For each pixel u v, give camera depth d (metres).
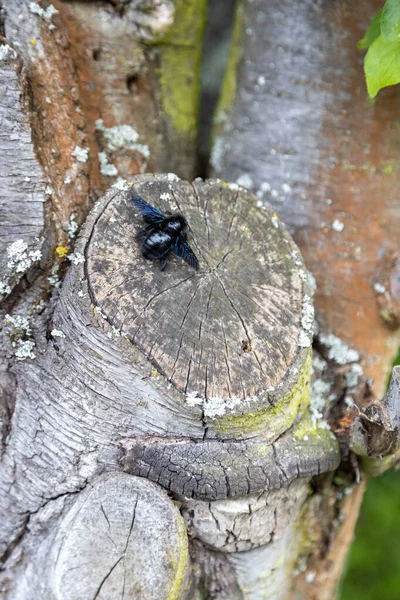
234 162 0.44
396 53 0.34
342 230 0.43
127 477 0.32
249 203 0.37
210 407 0.32
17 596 0.33
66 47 0.40
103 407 0.33
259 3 0.44
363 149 0.43
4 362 0.35
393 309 0.42
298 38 0.43
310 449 0.35
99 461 0.34
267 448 0.34
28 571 0.34
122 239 0.34
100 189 0.40
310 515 0.40
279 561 0.37
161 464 0.33
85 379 0.33
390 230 0.43
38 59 0.38
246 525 0.35
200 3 0.45
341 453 0.38
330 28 0.43
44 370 0.35
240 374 0.33
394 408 0.34
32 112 0.36
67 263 0.36
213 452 0.33
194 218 0.35
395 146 0.43
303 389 0.35
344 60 0.43
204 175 0.47
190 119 0.46
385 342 0.43
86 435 0.34
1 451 0.35
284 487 0.35
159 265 0.34
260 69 0.44
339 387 0.41
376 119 0.43
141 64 0.43
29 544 0.34
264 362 0.33
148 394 0.33
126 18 0.42
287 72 0.43
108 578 0.31
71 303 0.33
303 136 0.43
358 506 0.43
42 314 0.35
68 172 0.38
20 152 0.35
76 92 0.40
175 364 0.32
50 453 0.34
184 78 0.46
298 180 0.43
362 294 0.43
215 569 0.36
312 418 0.37
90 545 0.31
